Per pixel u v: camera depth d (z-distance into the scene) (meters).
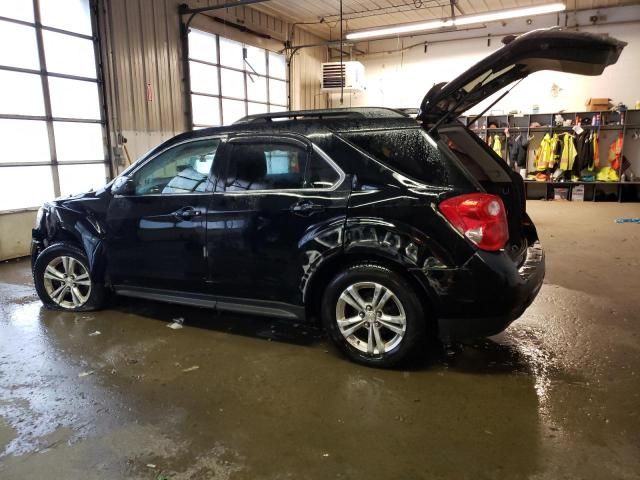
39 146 6.74
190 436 2.23
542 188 12.47
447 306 2.61
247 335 3.46
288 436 2.22
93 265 3.76
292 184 3.00
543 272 2.99
